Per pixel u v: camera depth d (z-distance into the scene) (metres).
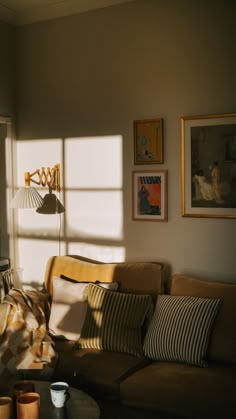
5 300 3.14
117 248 3.74
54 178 3.99
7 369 2.88
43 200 3.75
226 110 3.26
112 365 2.82
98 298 3.20
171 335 2.87
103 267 3.52
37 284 4.17
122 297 3.16
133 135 3.60
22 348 2.96
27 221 4.18
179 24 3.39
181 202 3.44
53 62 3.95
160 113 3.50
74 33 3.83
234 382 2.52
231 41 3.21
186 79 3.38
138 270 3.38
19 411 1.91
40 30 3.99
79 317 3.28
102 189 3.78
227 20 3.22
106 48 3.69
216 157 3.29
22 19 4.03
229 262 3.29
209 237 3.36
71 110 3.89
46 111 4.02
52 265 3.74
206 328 2.82
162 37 3.46
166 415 2.50
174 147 3.46
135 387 2.56
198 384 2.50
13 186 4.15
